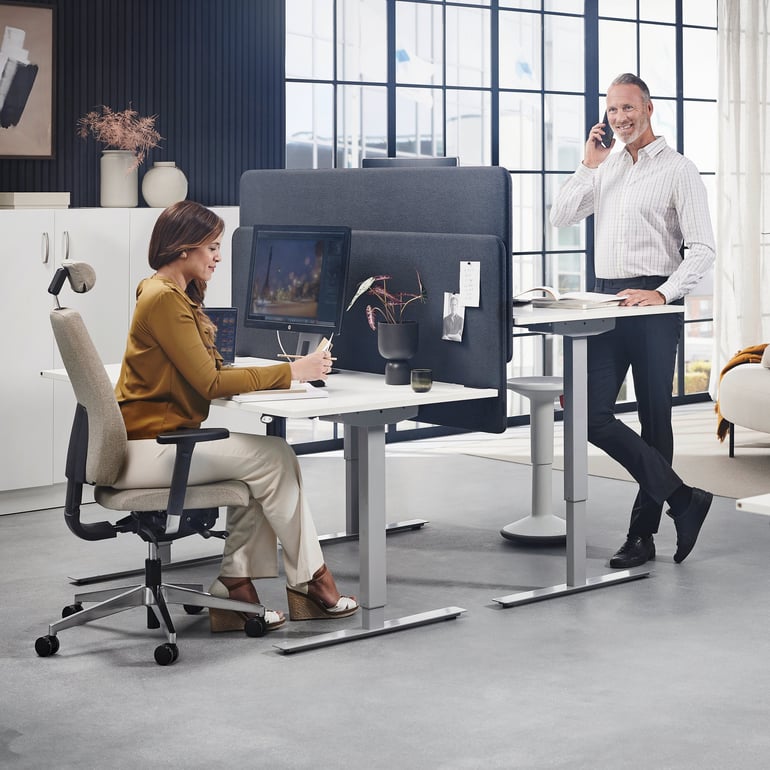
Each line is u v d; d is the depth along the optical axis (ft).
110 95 20.54
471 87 24.82
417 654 12.44
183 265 12.77
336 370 15.05
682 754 9.97
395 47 23.72
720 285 27.78
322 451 23.75
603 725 10.59
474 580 15.14
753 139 27.76
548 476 17.17
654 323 15.20
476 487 20.52
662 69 27.84
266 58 22.26
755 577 15.19
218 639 12.96
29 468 18.48
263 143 22.36
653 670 11.94
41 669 12.04
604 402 15.14
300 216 16.17
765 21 27.86
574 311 14.10
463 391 13.23
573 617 13.65
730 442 22.59
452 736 10.36
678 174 15.31
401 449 23.95
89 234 18.78
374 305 14.76
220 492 12.53
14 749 10.13
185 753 10.03
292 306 14.17
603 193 15.93
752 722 10.64
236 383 12.45
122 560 15.97
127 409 12.51
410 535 17.47
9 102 19.40
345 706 11.05
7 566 15.69
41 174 19.94
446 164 16.35
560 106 26.25
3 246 17.90
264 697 11.28
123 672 11.95
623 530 17.49
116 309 19.16
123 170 19.80
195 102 21.50
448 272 13.88
